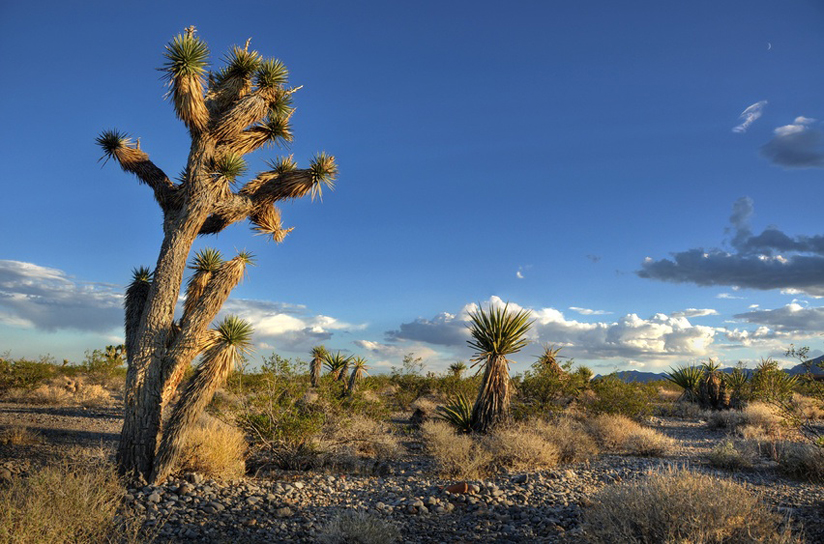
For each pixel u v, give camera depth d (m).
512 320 14.86
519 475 8.88
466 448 9.85
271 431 9.66
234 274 8.14
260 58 9.32
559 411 16.42
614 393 17.69
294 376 10.62
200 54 8.16
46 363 22.09
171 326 8.16
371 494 7.65
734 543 4.58
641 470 9.57
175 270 8.13
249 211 9.07
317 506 6.88
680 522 4.67
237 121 8.71
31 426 12.55
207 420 10.38
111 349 29.47
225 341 7.85
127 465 7.36
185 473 7.66
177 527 5.85
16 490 5.29
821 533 5.61
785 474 9.52
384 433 12.21
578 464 10.41
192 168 8.46
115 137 9.02
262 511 6.52
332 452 9.91
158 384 7.68
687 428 17.81
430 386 24.41
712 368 23.92
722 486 5.12
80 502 5.21
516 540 5.77
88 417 15.46
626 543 4.67
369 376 22.58
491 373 14.68
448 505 6.95
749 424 16.52
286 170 9.75
